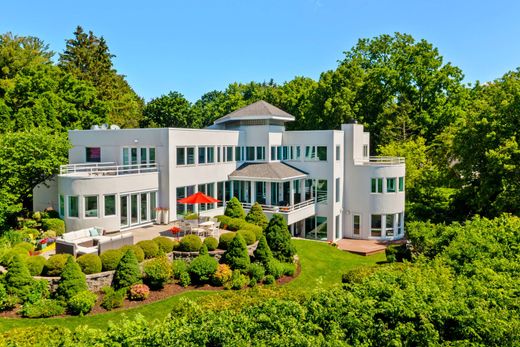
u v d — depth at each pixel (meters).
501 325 9.41
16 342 10.47
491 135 37.06
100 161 36.94
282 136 42.88
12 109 46.66
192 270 23.17
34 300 19.22
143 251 23.80
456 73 59.50
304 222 41.62
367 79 61.56
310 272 27.89
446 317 9.80
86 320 18.50
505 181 36.06
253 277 24.25
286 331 9.41
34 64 56.22
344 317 9.93
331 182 40.09
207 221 31.02
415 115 60.00
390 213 41.12
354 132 41.53
